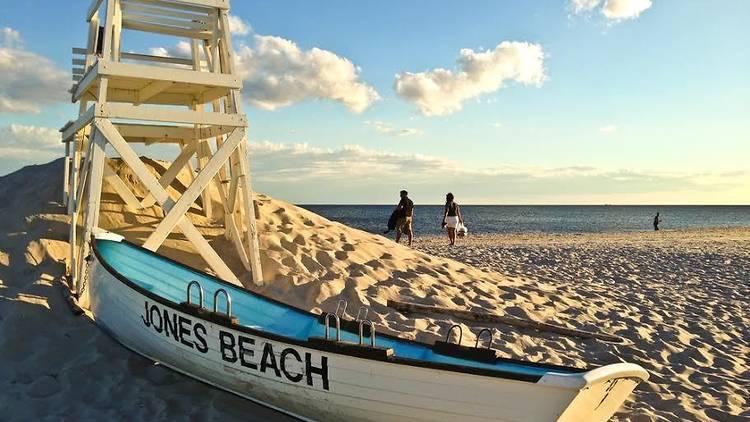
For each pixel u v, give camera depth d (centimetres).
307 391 438
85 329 591
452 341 688
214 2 727
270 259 818
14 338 552
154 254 642
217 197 977
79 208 757
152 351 534
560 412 358
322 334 547
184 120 686
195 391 514
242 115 714
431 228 5219
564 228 5606
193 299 618
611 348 724
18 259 709
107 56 653
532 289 1032
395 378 400
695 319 912
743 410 545
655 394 571
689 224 6956
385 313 760
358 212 12088
